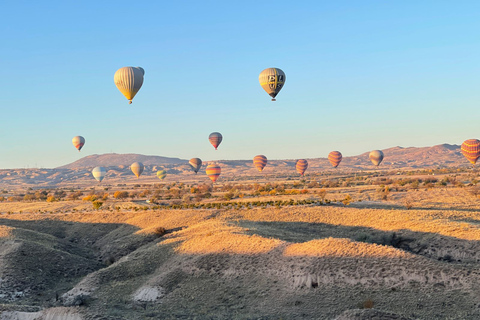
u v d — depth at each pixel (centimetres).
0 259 6419
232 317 4100
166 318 4162
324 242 5009
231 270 5109
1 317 3903
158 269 5812
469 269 4116
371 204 9906
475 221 7244
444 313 3572
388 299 3925
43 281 6106
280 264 4881
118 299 5078
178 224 8769
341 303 4006
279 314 4047
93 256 8038
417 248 5938
